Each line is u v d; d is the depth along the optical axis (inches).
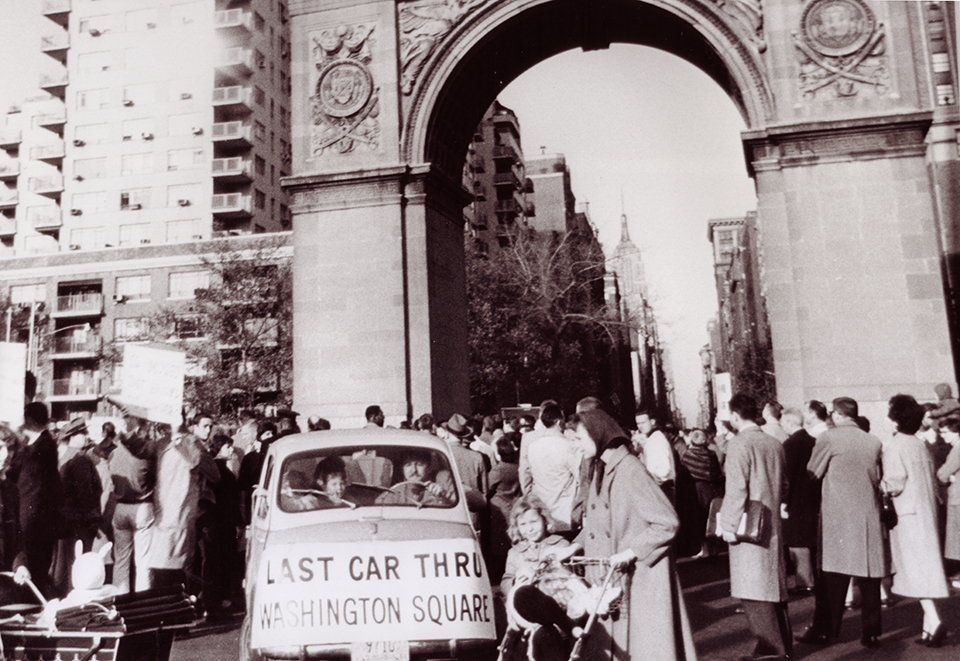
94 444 562.9
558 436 404.8
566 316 1635.1
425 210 827.4
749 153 789.9
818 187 741.3
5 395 375.2
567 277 1647.4
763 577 313.9
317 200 837.2
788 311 735.7
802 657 330.3
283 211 2583.7
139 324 2075.5
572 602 237.1
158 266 2191.2
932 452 490.3
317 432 328.8
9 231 2719.0
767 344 3181.6
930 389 700.7
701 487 617.9
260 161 2449.6
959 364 1015.0
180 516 383.2
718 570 558.9
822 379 719.1
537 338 1657.2
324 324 820.6
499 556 464.8
